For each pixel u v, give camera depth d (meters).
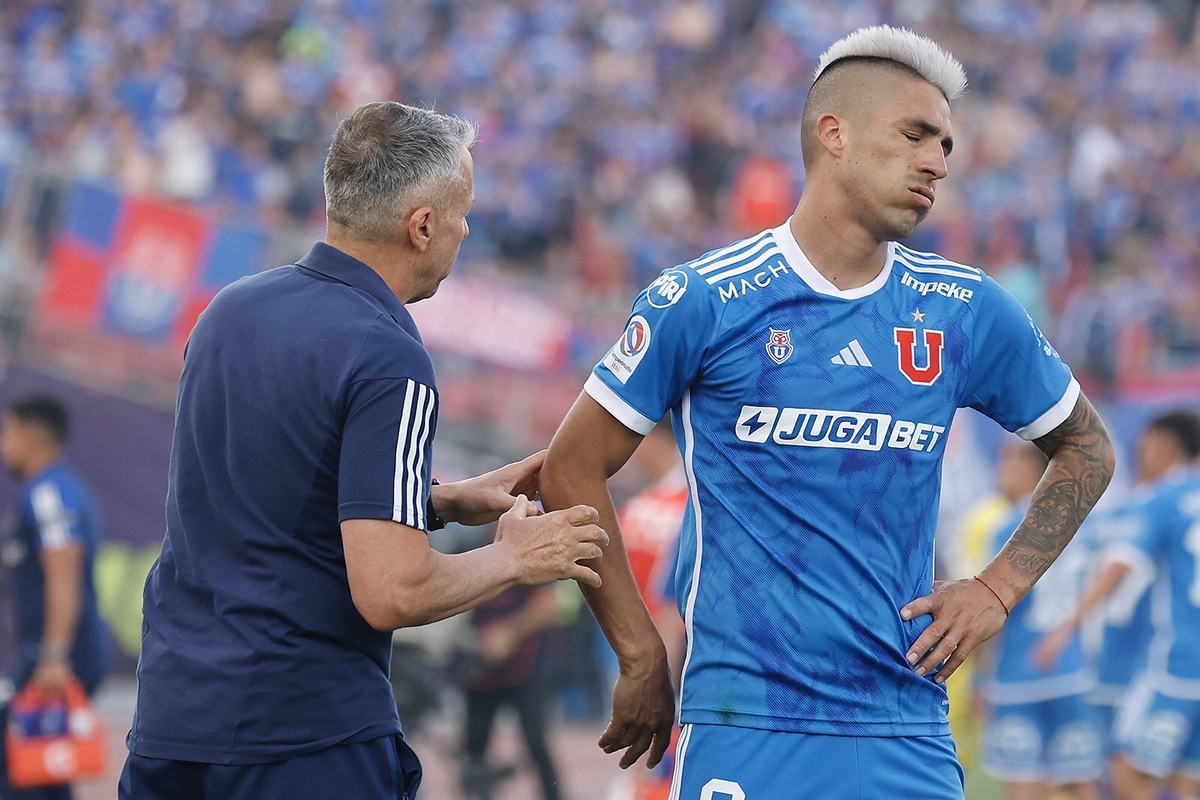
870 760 10.48
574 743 37.03
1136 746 25.72
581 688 39.81
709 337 10.68
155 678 10.67
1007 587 11.18
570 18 69.56
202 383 10.94
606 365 11.02
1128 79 76.81
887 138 10.62
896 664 10.59
